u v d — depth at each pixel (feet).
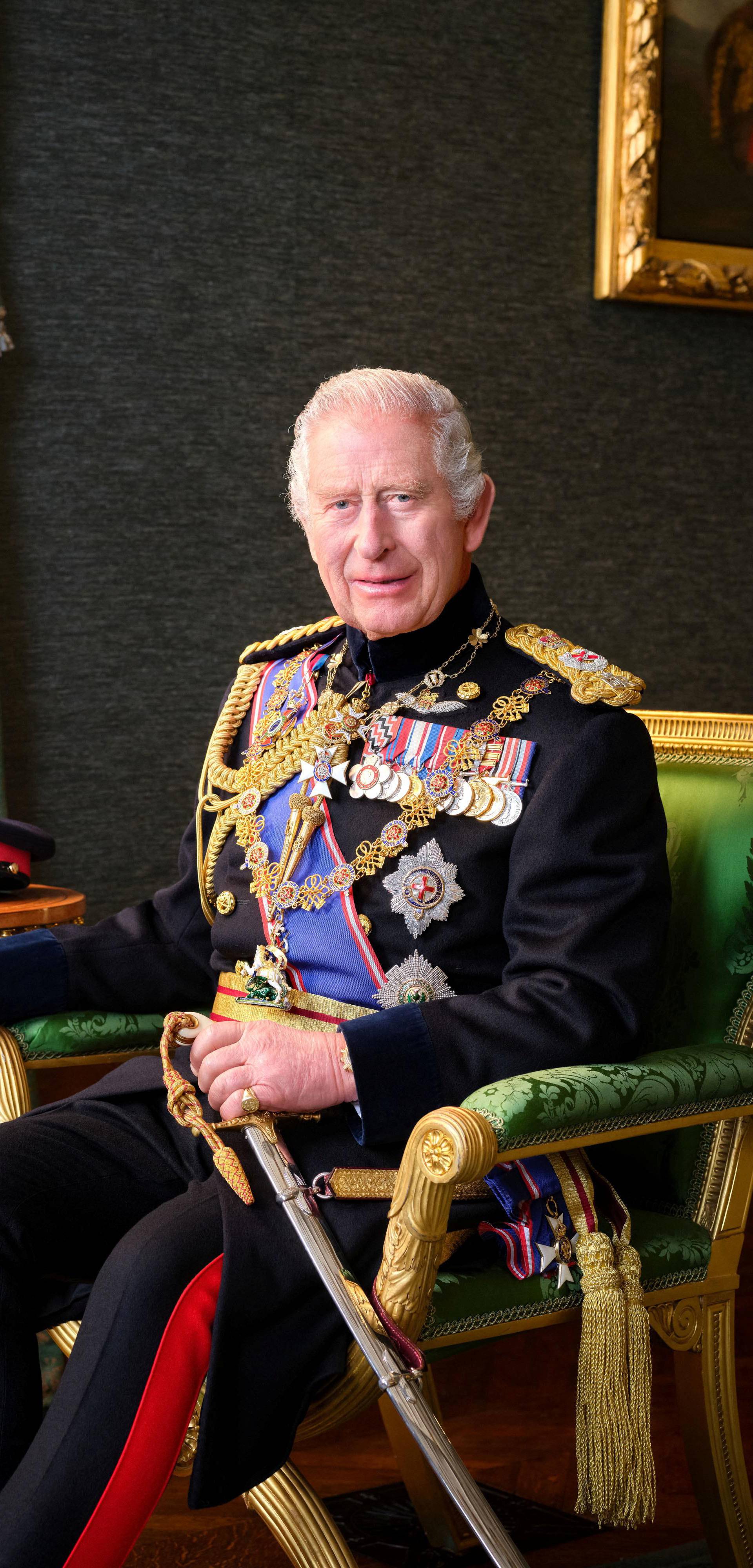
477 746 4.25
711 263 11.80
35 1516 3.21
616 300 11.72
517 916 4.03
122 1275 3.47
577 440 11.83
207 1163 4.13
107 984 4.78
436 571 4.40
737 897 4.50
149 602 10.32
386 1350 3.35
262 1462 3.43
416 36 10.84
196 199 10.23
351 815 4.31
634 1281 3.81
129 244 10.05
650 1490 3.65
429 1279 3.45
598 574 12.02
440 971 4.10
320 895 4.20
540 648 4.52
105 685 10.22
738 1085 3.92
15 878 6.02
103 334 10.02
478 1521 3.17
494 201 11.28
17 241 9.69
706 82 11.66
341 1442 6.16
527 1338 7.34
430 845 4.16
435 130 11.00
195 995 4.91
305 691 4.82
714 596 12.58
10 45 9.57
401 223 10.96
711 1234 4.31
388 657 4.54
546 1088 3.47
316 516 4.45
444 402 4.39
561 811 4.01
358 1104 3.66
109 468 10.11
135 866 10.44
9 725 9.89
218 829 4.66
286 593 10.83
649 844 4.09
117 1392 3.33
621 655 12.19
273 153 10.45
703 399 12.35
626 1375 3.68
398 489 4.30
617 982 3.83
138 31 9.94
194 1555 5.17
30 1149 4.08
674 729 5.05
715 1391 4.29
